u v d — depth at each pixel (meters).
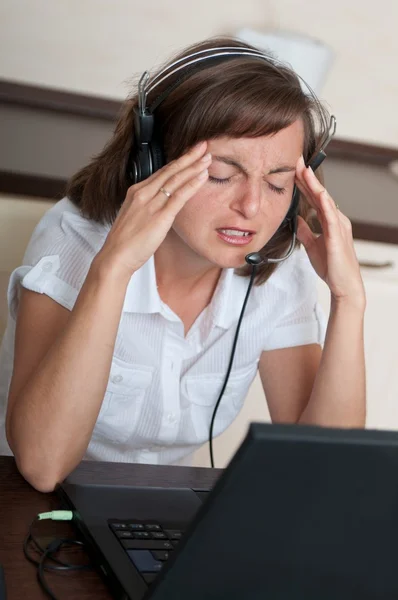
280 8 3.44
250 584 0.98
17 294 1.86
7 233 2.47
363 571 0.99
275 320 2.02
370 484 0.90
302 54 3.11
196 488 1.53
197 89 1.57
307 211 1.95
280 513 0.92
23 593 1.14
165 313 1.86
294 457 0.87
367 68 3.60
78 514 1.32
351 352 1.86
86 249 1.82
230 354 1.97
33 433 1.49
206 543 0.94
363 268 2.86
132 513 1.36
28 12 3.21
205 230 1.62
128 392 1.89
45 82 3.29
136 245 1.55
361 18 3.53
